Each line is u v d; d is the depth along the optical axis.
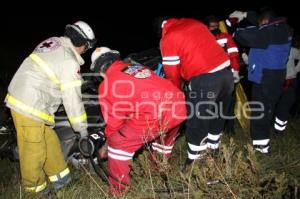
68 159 4.35
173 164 4.35
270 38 4.34
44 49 3.72
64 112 4.21
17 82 3.69
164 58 4.00
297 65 5.09
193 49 3.90
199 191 3.36
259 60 4.45
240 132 5.30
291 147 4.96
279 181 3.40
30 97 3.64
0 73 8.13
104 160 4.30
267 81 4.46
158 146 4.10
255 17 4.68
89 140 3.86
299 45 5.07
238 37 4.44
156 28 4.24
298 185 3.72
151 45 12.63
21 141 3.79
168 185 3.69
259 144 4.69
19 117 3.71
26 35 13.05
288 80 5.10
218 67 3.94
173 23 4.11
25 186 3.90
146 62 4.48
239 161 3.54
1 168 4.54
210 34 4.02
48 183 4.20
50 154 3.98
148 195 3.71
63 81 3.67
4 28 13.64
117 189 3.86
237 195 3.50
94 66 3.78
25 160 3.79
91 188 3.95
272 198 3.48
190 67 3.94
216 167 3.59
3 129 4.43
